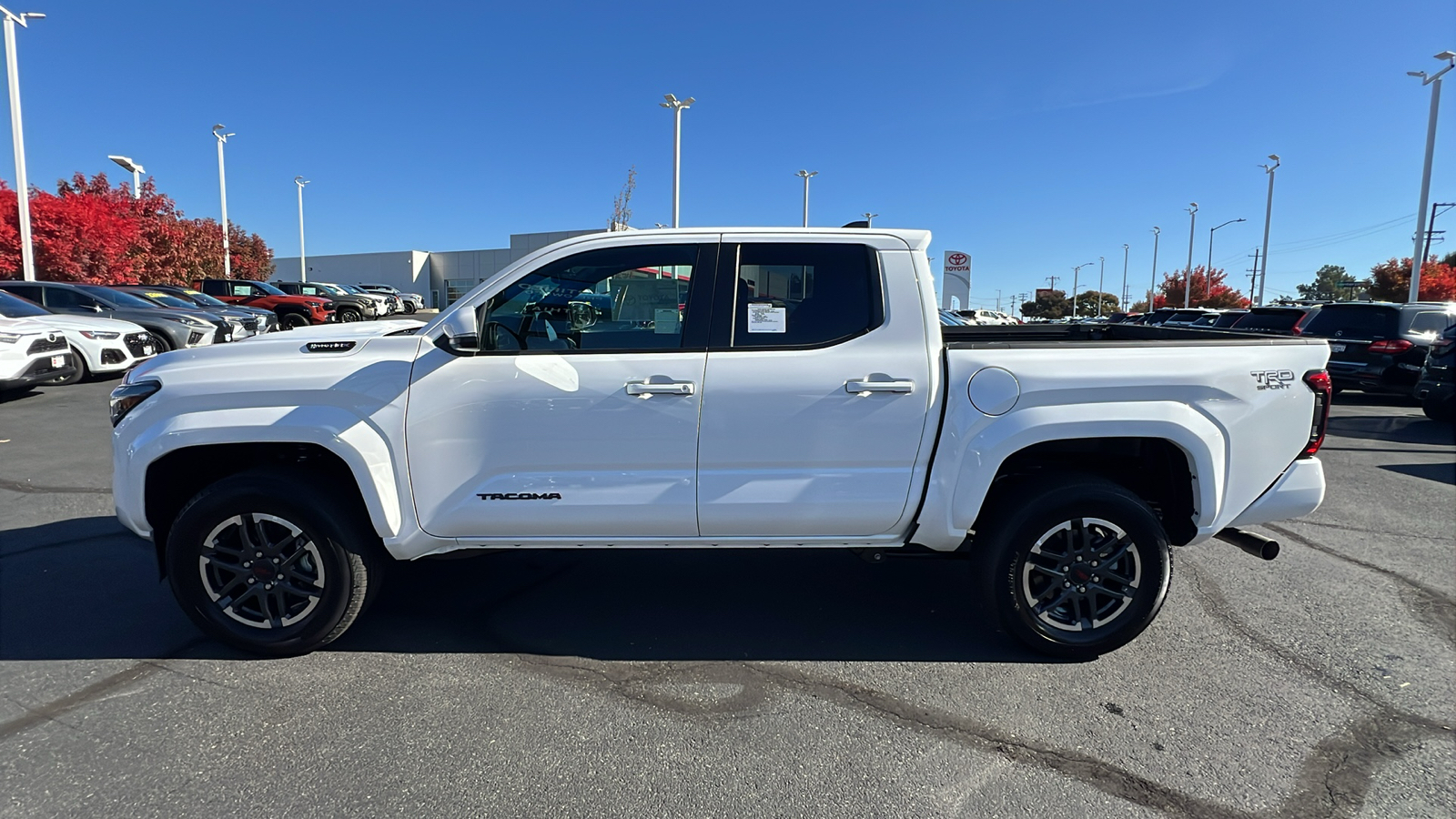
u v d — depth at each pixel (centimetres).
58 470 681
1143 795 258
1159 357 331
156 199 3188
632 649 362
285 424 324
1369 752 283
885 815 247
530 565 471
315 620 341
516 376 329
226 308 1795
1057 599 345
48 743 281
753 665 347
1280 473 343
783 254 340
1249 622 392
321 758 274
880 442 333
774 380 329
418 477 333
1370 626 389
